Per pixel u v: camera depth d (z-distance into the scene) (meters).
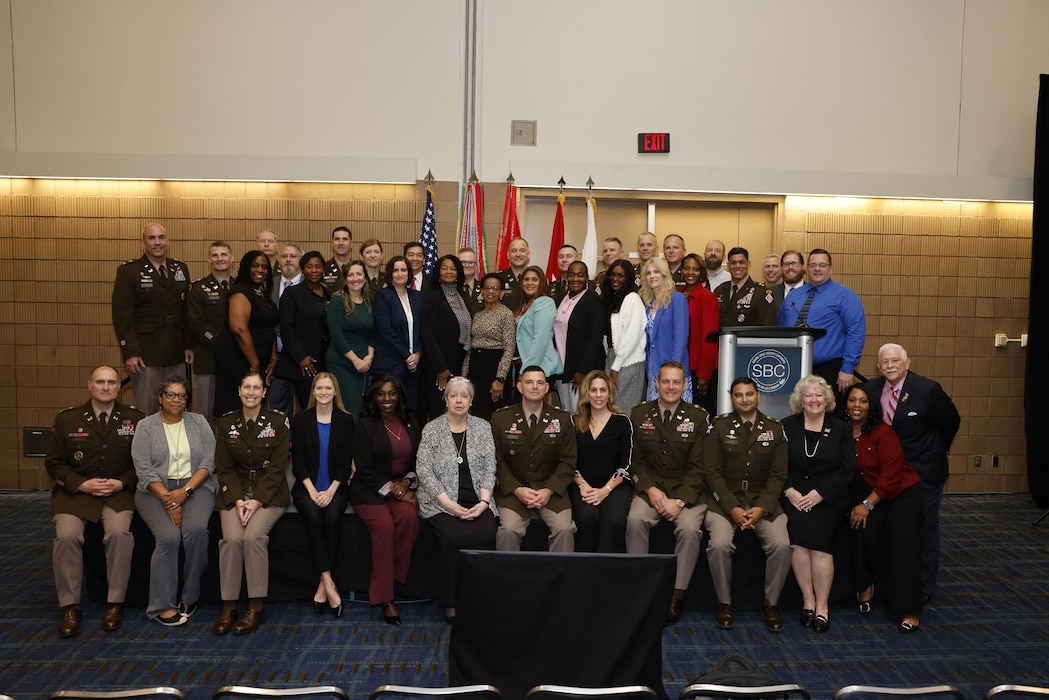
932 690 2.44
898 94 7.38
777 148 7.30
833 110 7.33
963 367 7.65
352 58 7.07
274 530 4.61
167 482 4.45
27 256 7.17
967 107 7.45
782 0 7.25
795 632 4.42
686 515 4.56
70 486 4.36
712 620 4.59
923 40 7.39
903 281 7.57
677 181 7.19
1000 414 7.71
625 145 7.20
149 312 5.91
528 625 2.78
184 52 7.00
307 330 5.70
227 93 7.03
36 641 4.13
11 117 7.00
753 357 5.02
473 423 4.68
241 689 2.38
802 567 4.50
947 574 5.40
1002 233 7.63
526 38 7.13
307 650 4.07
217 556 4.62
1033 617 4.66
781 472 4.57
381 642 4.18
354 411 5.58
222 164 6.99
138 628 4.32
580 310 5.66
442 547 4.40
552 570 2.79
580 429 4.78
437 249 7.11
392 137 7.10
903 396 4.75
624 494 4.69
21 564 5.29
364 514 4.50
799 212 7.45
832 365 5.65
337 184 7.13
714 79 7.23
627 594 2.79
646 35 7.18
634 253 7.48
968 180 7.42
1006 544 6.09
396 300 5.65
